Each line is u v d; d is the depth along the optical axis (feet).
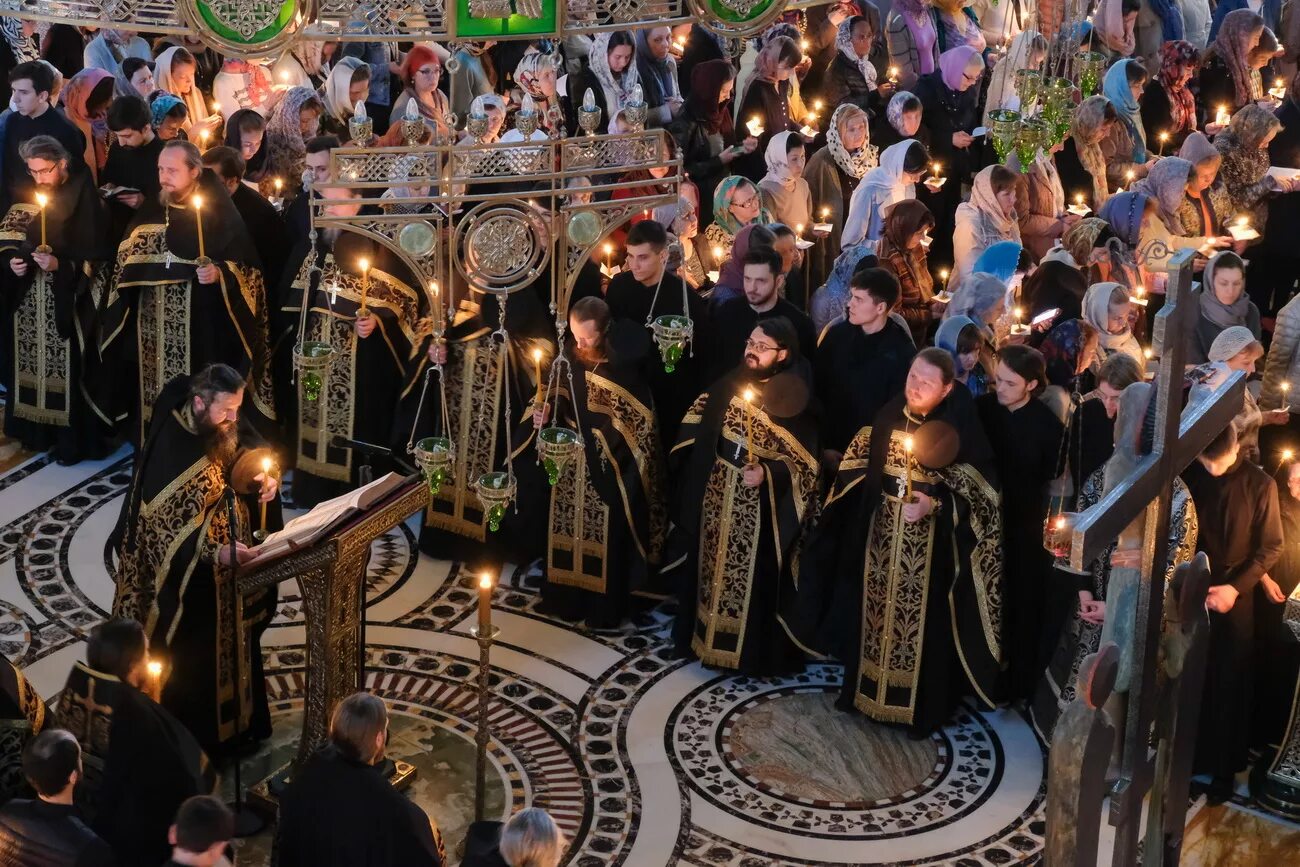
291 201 33.09
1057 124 26.86
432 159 14.85
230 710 22.95
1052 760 9.41
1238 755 23.18
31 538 28.91
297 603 27.35
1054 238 35.70
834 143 35.29
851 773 23.68
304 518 21.27
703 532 25.54
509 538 28.43
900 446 23.98
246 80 36.73
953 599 24.25
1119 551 10.27
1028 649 25.05
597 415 26.30
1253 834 22.74
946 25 44.14
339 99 36.37
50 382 31.22
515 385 27.76
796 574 25.61
